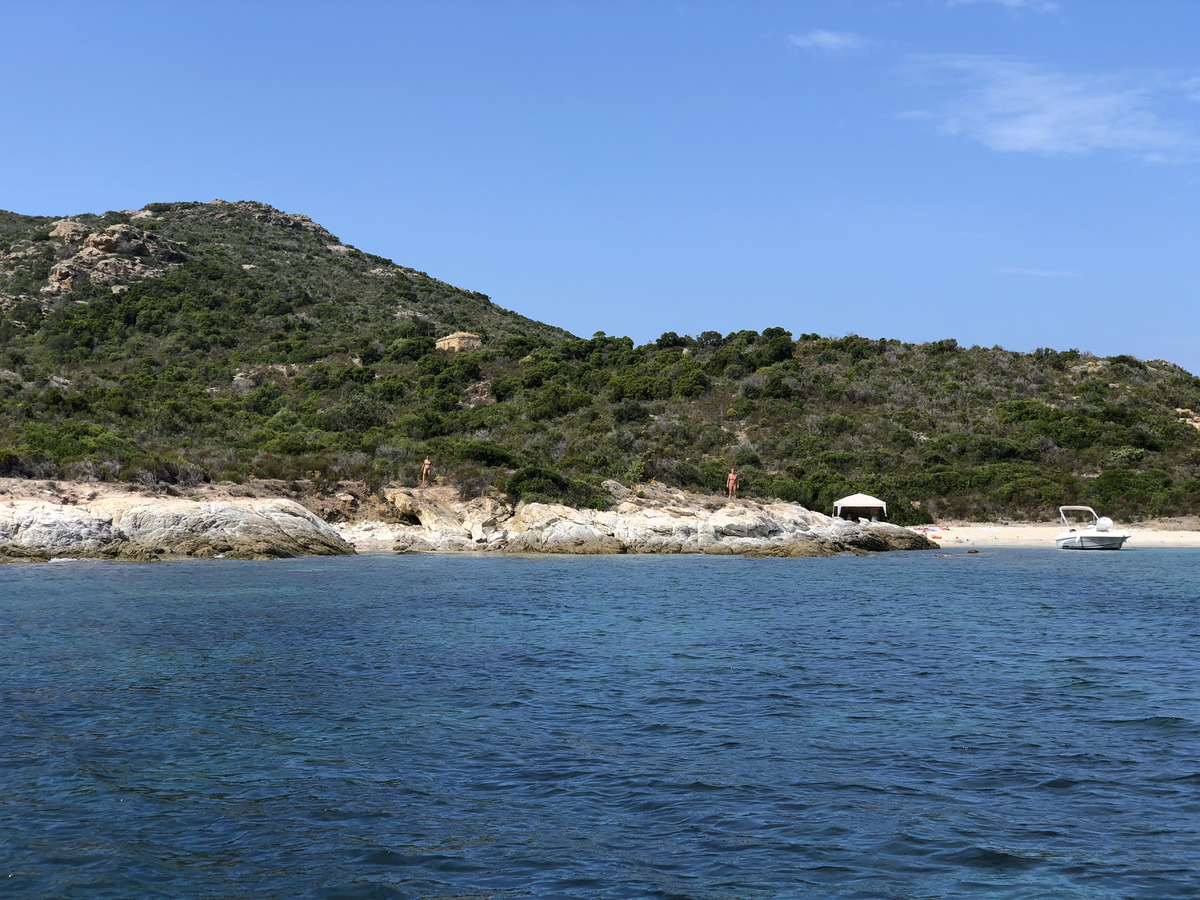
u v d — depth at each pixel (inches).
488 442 2849.4
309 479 2155.5
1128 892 376.2
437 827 443.2
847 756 553.3
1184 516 2645.2
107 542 1668.3
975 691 723.4
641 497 2290.8
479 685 729.0
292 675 753.0
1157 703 684.7
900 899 370.3
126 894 371.2
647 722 626.8
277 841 425.1
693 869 398.0
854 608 1189.1
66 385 2930.6
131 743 566.3
